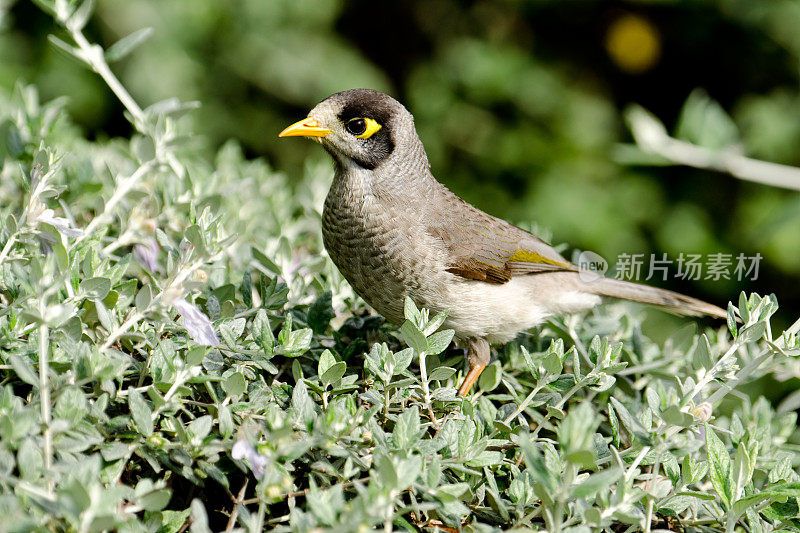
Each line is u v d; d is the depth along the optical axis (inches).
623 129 712.4
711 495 184.4
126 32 618.5
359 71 693.9
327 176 356.5
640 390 259.3
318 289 261.4
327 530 151.8
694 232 639.1
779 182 382.9
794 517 193.3
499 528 176.4
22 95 312.2
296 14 674.2
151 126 248.4
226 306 223.8
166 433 179.2
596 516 163.6
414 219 294.2
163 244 215.5
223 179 335.9
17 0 625.0
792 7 641.6
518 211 676.1
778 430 243.6
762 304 205.5
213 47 660.7
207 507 192.7
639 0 686.5
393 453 175.3
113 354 183.5
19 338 187.6
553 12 727.1
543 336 283.7
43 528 140.5
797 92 668.7
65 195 261.4
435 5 752.3
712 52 692.7
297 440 180.5
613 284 329.4
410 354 200.5
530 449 158.7
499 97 701.9
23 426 150.9
